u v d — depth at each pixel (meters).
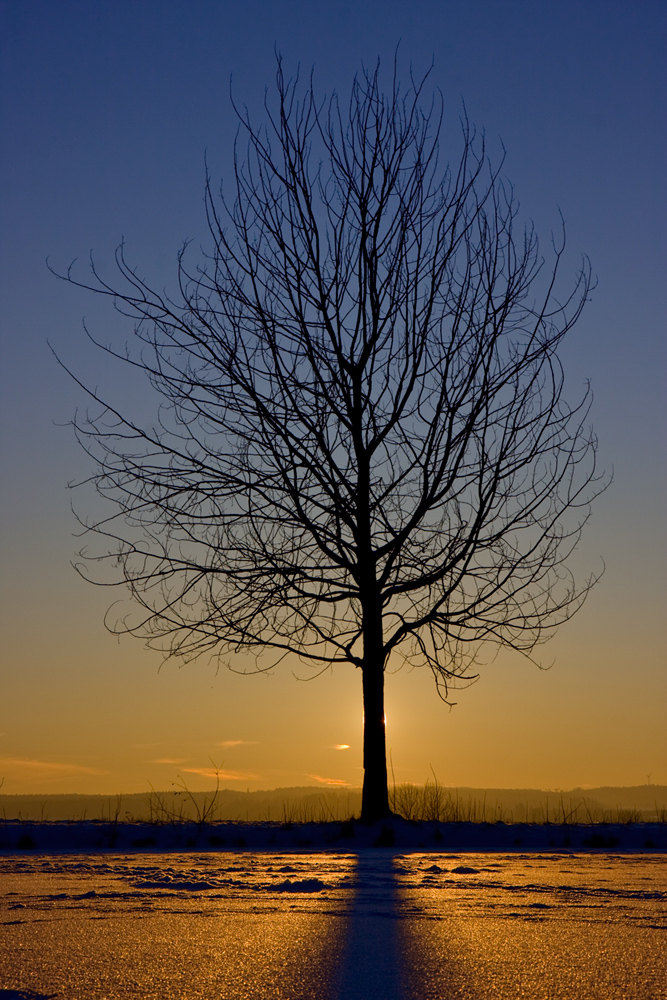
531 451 15.49
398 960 4.10
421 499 15.29
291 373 15.73
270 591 15.31
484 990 3.57
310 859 9.75
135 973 3.88
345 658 15.61
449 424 15.27
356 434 15.70
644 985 3.65
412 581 15.42
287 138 16.52
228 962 4.08
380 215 16.09
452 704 15.67
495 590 15.36
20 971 3.92
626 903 5.87
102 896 6.28
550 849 12.05
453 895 6.27
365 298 15.85
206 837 12.92
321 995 3.49
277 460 15.41
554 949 4.35
